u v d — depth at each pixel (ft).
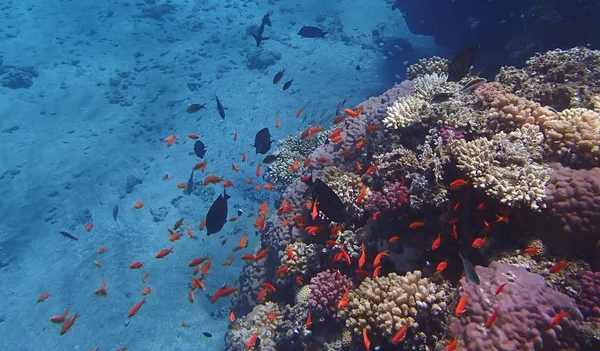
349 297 13.73
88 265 34.06
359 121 21.35
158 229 36.63
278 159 32.09
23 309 31.12
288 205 19.89
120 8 79.25
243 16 74.54
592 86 17.70
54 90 58.39
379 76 54.80
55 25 74.43
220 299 30.25
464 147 13.44
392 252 14.38
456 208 12.59
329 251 16.44
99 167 45.47
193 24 72.02
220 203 14.46
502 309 10.11
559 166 13.01
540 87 18.02
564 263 10.74
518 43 37.65
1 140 49.62
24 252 36.32
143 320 29.07
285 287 19.01
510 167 12.82
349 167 19.57
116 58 65.10
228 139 46.32
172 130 49.70
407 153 15.08
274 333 18.70
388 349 12.45
